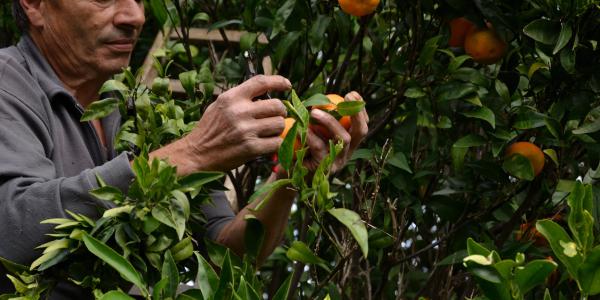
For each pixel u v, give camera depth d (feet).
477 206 8.96
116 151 7.56
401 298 9.41
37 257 6.36
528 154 7.96
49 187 6.41
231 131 6.50
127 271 5.55
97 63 7.67
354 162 9.40
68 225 6.11
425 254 10.55
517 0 7.98
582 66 7.81
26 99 7.06
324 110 6.91
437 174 8.70
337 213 5.84
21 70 7.27
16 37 12.26
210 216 8.02
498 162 8.29
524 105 8.05
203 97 8.31
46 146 7.03
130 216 6.15
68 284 6.63
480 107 7.97
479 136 8.08
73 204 6.35
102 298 5.13
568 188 7.99
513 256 8.23
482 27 7.95
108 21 7.63
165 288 5.81
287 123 6.86
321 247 9.39
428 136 10.04
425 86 8.34
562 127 8.03
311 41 8.75
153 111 7.20
